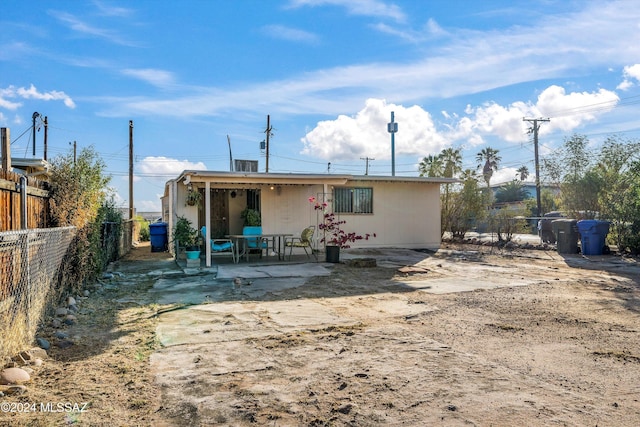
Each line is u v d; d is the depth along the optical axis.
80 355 4.37
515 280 9.05
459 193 18.97
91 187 7.88
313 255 13.30
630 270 10.45
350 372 3.88
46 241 5.47
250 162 15.46
